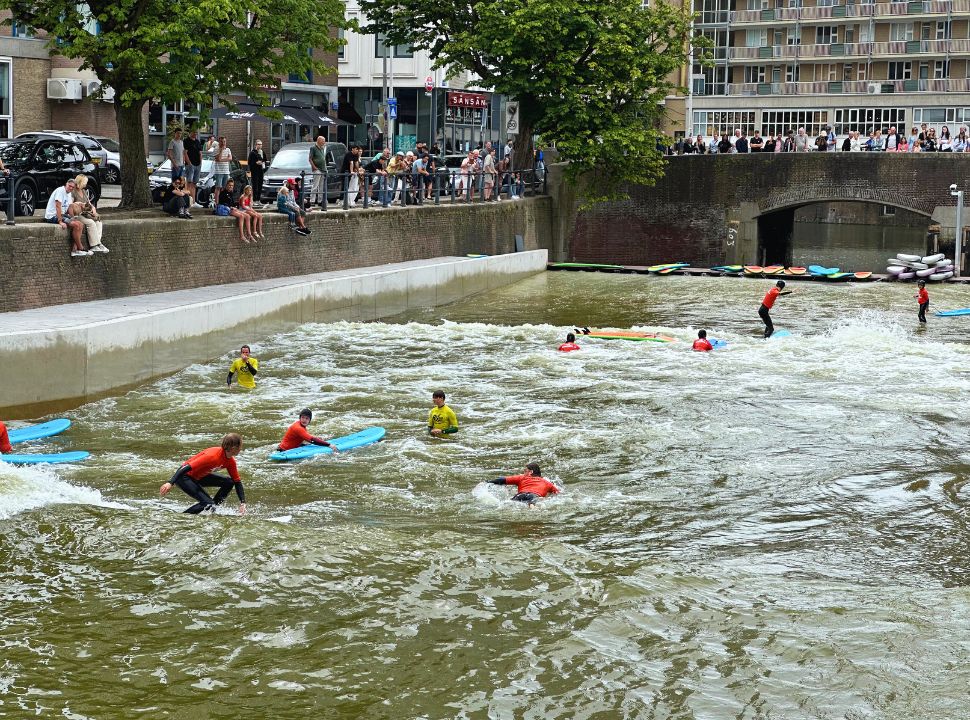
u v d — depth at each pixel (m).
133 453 20.03
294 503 17.45
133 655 12.01
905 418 22.94
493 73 49.19
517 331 33.06
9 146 30.83
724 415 23.09
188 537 15.09
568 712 10.98
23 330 22.48
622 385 25.77
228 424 22.12
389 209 40.12
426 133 68.88
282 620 12.87
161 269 29.97
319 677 11.60
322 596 13.50
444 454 20.27
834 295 41.72
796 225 90.25
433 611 13.14
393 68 68.06
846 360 28.80
